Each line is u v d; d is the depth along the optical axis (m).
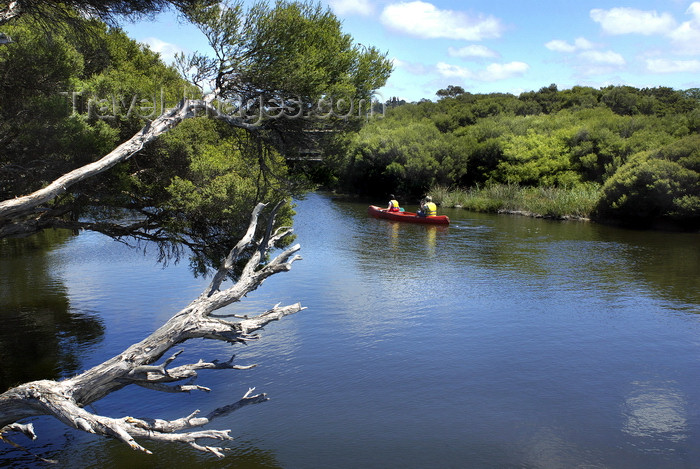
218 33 8.98
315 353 12.35
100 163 7.14
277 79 9.35
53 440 8.48
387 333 13.71
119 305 15.43
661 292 17.67
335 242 27.28
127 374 6.60
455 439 8.84
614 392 10.55
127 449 8.27
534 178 44.84
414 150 50.88
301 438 8.77
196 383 10.76
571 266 21.53
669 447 8.63
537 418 9.55
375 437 8.86
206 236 11.69
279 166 12.12
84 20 8.73
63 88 9.72
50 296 16.34
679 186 30.70
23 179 9.27
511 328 14.16
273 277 19.52
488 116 63.47
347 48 11.33
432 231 31.17
